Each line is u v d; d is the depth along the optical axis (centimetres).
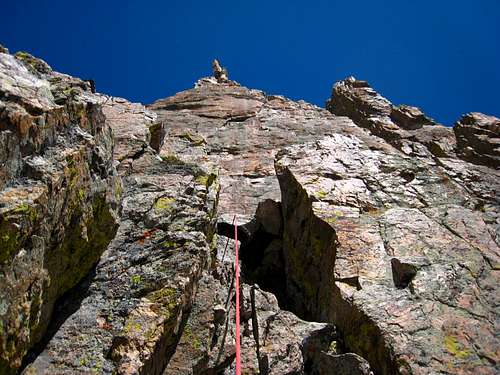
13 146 573
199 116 2819
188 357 731
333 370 796
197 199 972
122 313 696
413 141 2433
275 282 1289
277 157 1472
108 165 812
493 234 1088
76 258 717
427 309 857
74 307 708
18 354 546
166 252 805
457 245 1030
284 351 797
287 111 2942
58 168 627
